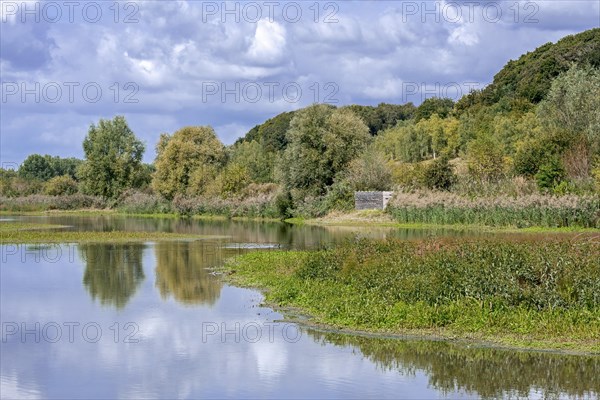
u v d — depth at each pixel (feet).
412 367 55.52
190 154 320.70
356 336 65.05
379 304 71.31
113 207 341.21
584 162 189.37
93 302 83.20
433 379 52.49
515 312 66.03
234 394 49.55
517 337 62.03
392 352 59.57
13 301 84.23
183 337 65.98
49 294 88.79
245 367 56.13
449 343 61.77
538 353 58.34
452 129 337.52
